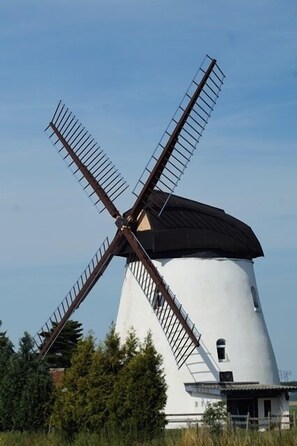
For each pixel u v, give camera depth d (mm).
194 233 43000
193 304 42531
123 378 32062
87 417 32188
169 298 41906
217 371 42125
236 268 43781
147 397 31750
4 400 37094
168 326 41906
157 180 42562
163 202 42938
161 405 31984
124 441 30766
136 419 31422
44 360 39281
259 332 44062
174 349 41719
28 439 33594
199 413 40531
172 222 42906
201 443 29297
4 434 34781
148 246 42562
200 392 40625
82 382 32688
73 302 43938
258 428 36938
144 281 42844
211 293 42812
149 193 42688
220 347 42594
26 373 37312
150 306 42531
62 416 33031
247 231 44844
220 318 42750
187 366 41688
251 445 28844
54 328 44094
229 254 43688
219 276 43156
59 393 33906
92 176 44219
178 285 42656
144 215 42844
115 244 43312
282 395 41625
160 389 32156
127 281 43812
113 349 33125
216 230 43469
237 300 43406
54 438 32875
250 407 40875
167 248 42594
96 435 31219
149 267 42375
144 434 31312
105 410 32000
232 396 40094
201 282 42781
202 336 42250
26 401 36656
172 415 41094
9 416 36906
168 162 42562
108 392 32250
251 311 43906
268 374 43719
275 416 39812
